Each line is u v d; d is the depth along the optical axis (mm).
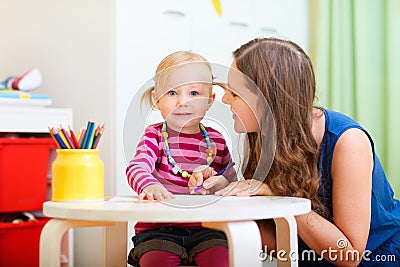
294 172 1292
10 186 2260
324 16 2852
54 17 2559
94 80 2430
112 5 2369
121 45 2371
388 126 2738
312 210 1330
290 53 1300
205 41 2637
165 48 2508
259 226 1409
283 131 1283
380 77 2801
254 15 2807
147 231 1355
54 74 2557
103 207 987
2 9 2652
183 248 1294
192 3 2596
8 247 2273
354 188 1308
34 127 2279
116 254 1339
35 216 2441
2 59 2643
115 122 2355
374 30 2805
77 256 2465
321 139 1369
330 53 2852
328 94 2846
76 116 2492
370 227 1442
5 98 2250
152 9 2469
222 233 1313
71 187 1116
